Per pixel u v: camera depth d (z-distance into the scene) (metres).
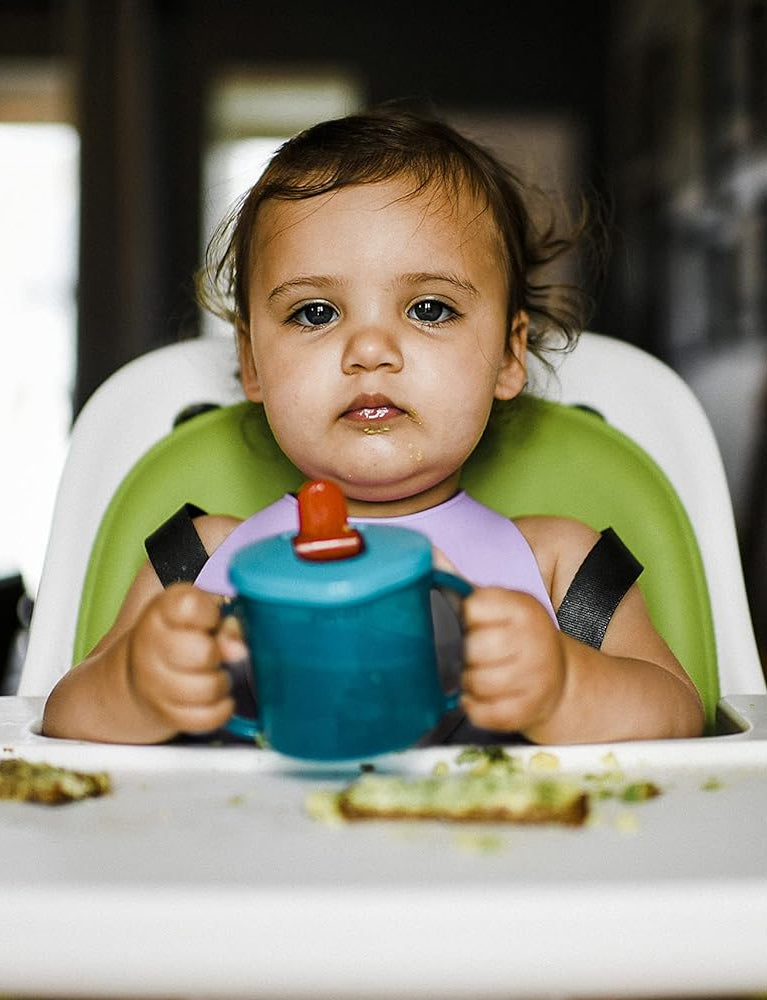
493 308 0.81
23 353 5.42
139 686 0.55
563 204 1.24
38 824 0.43
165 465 0.94
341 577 0.47
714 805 0.46
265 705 0.49
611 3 5.17
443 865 0.38
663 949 0.34
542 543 0.87
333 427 0.77
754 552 2.95
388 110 1.19
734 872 0.37
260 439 0.96
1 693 1.33
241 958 0.34
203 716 0.54
